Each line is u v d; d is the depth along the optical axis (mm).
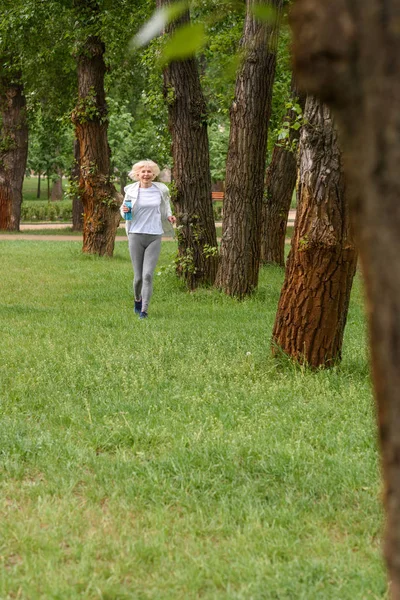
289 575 4914
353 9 1716
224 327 15094
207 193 21984
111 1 30719
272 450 7234
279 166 28562
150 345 12773
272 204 28750
